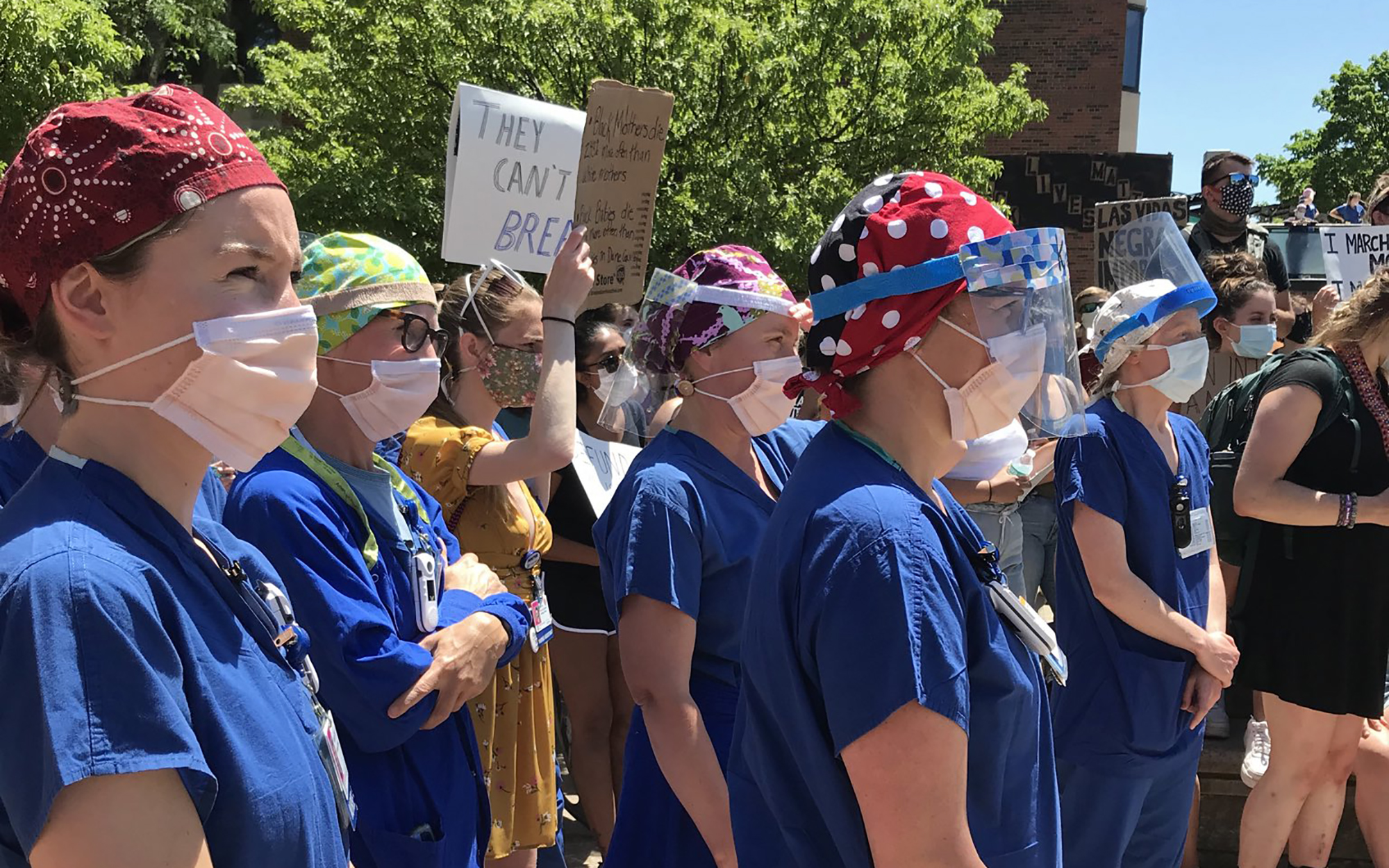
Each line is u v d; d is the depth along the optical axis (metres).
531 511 3.01
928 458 1.59
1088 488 2.87
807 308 2.55
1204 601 3.02
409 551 2.21
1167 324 2.93
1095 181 15.13
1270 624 3.44
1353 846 4.12
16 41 11.23
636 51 11.27
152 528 1.21
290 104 12.84
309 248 2.35
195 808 1.12
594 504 3.43
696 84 11.45
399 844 2.02
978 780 1.47
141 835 1.06
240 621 1.29
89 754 1.04
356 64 11.91
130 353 1.24
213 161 1.26
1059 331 1.62
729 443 2.56
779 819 1.54
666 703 2.21
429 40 11.52
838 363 1.54
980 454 2.35
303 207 11.56
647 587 2.25
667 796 2.43
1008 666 1.47
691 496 2.34
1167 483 2.96
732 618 2.36
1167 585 2.93
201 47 18.33
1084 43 22.25
